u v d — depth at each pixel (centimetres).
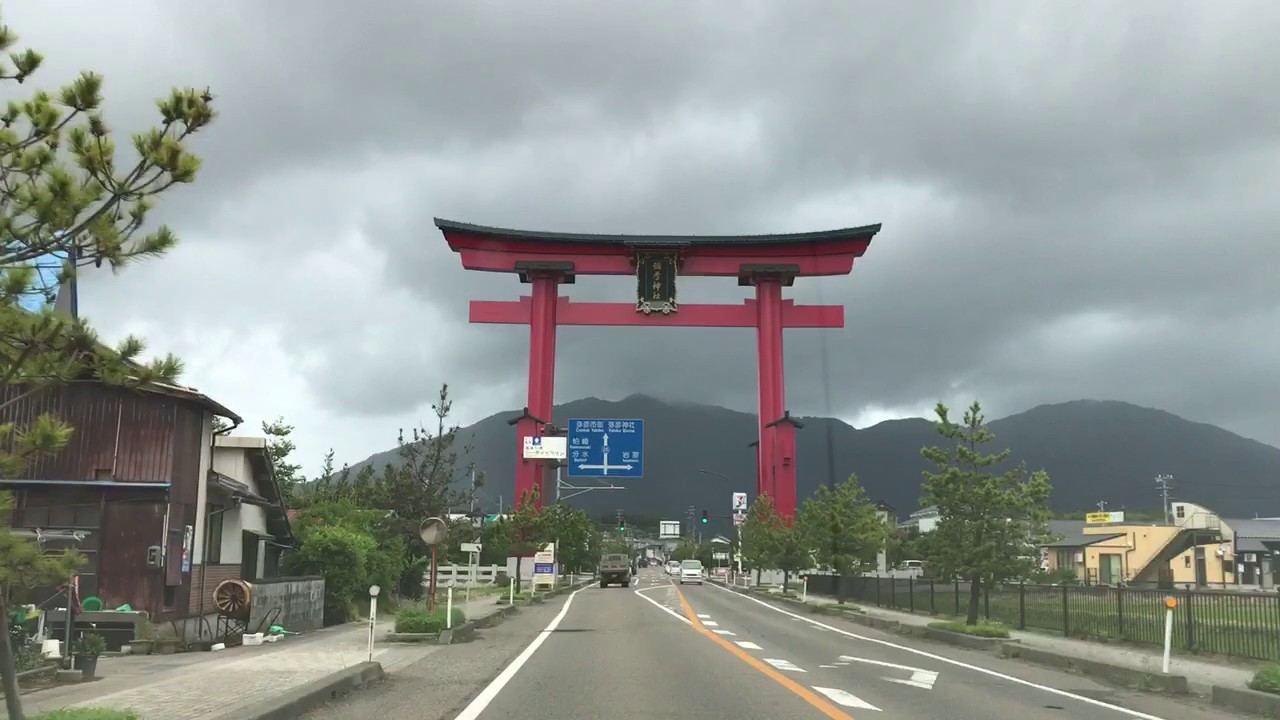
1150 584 6456
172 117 659
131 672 1370
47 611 1645
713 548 13675
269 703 983
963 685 1370
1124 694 1330
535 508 5675
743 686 1298
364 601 2756
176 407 2139
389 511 3512
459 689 1260
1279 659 1511
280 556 3036
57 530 1873
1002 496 2308
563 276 7356
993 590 2612
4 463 620
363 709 1078
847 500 4781
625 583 6662
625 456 5625
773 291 7175
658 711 1070
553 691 1241
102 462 2072
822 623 2823
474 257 7119
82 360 649
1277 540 7769
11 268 598
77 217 625
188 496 2209
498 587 5097
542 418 6944
